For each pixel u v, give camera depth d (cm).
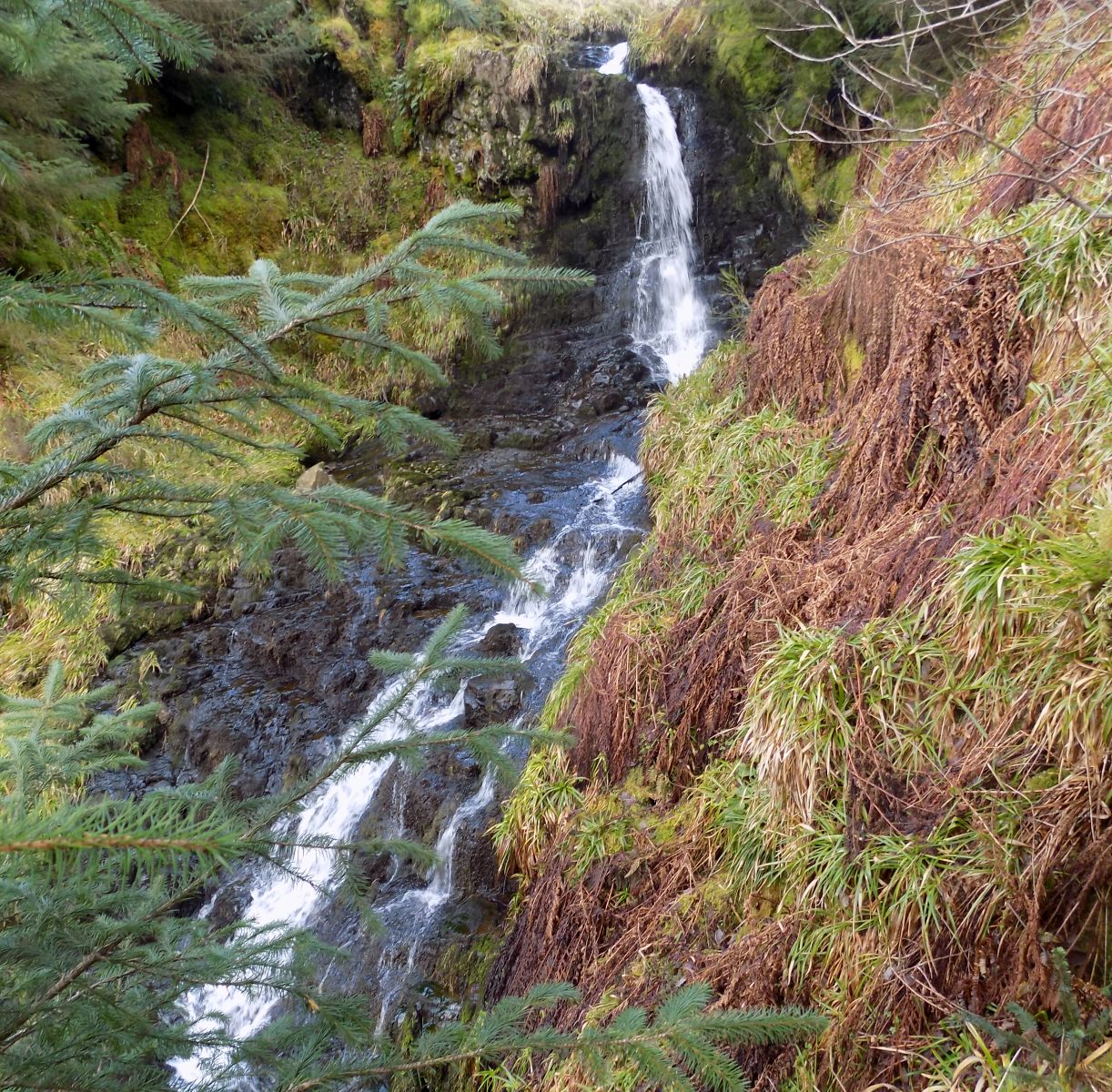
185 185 1005
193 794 233
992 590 272
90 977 188
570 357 951
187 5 866
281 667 601
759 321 580
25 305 135
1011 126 441
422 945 388
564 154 1080
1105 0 373
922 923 242
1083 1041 197
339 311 179
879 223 466
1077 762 237
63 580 183
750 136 980
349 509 173
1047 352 330
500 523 662
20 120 705
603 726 398
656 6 1181
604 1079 159
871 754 284
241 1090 295
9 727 295
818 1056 244
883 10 779
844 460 416
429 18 1106
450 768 461
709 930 299
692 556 465
